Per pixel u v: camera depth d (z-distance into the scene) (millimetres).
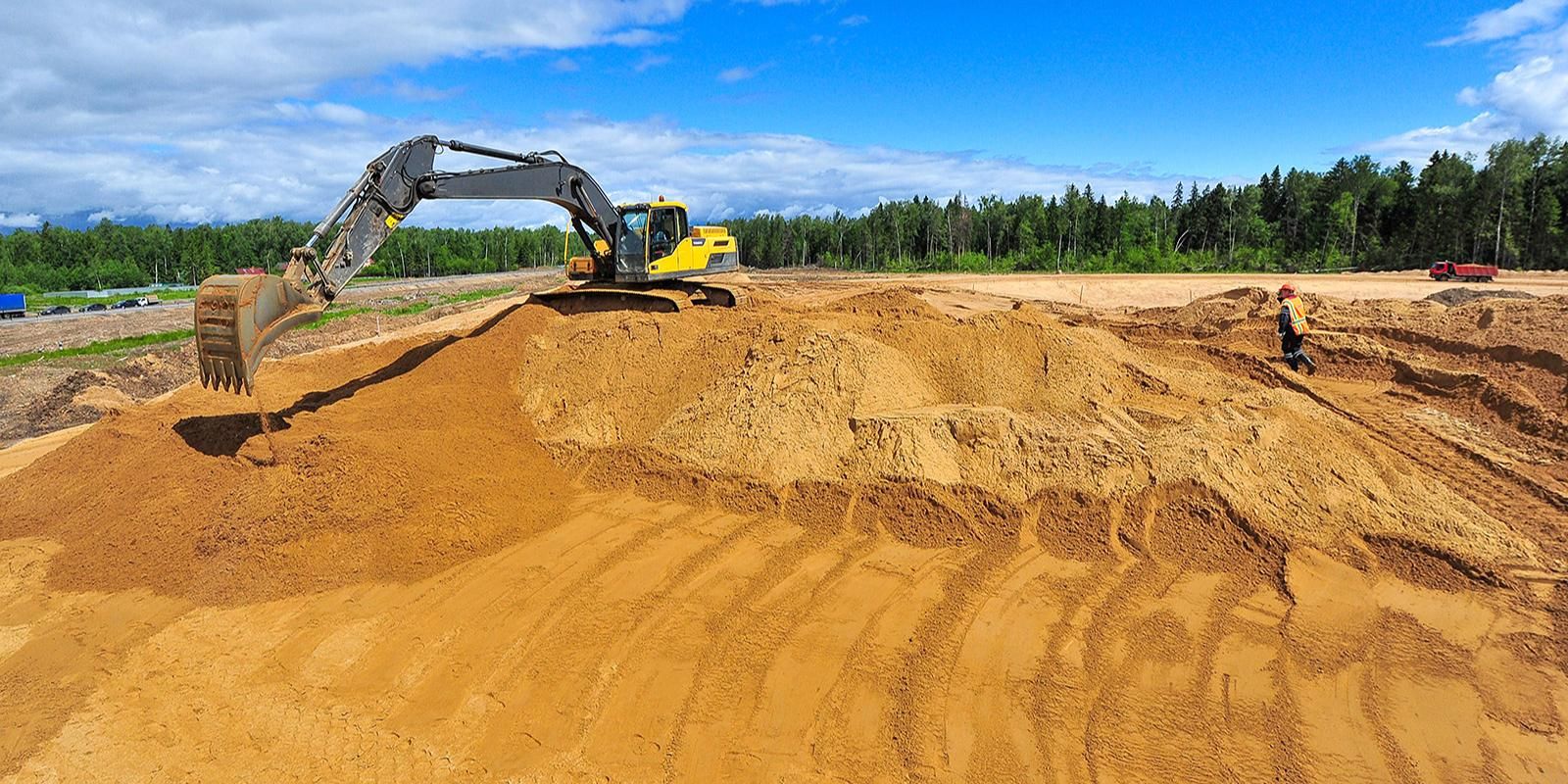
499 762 5543
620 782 5352
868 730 5750
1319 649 6539
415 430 10391
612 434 10789
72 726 6000
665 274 15336
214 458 9508
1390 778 5246
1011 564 7871
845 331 10844
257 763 5594
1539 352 13484
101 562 8266
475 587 7762
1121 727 5734
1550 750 5457
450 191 11781
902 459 8883
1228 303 20188
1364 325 17266
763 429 9562
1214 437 8852
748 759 5520
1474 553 7547
